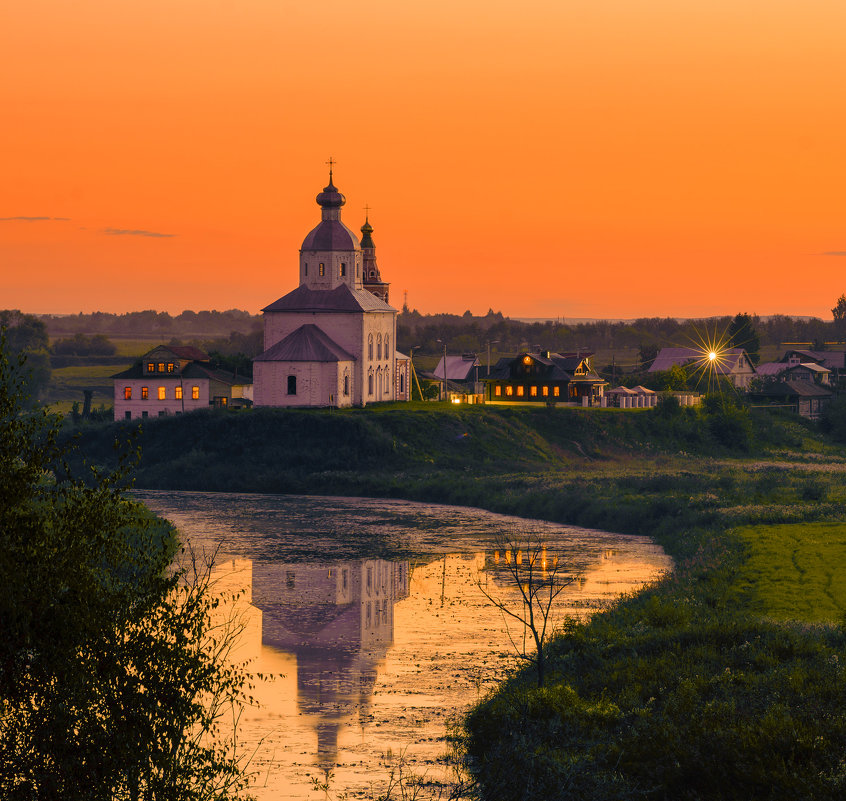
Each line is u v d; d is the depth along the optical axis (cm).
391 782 13638
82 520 8194
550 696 15275
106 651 8019
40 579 7850
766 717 13388
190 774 8306
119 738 7869
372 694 17525
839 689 14650
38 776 7700
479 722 15512
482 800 13038
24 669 7800
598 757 13288
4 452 8038
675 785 12556
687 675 15800
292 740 15375
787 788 11919
